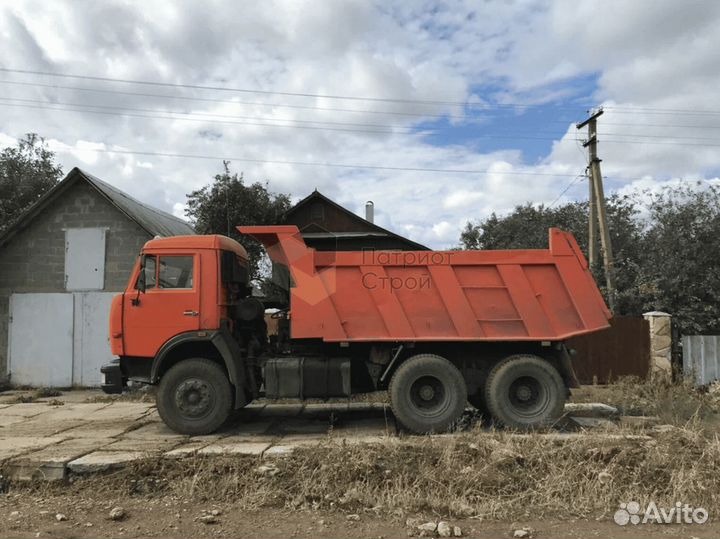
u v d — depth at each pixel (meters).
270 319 8.84
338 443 6.34
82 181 14.51
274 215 24.50
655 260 17.70
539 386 7.41
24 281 14.52
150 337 7.43
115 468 5.82
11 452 6.27
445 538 4.56
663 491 5.43
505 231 33.88
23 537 4.57
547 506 5.19
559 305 7.54
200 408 7.34
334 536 4.61
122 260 14.35
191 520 4.94
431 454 5.97
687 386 10.38
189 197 23.69
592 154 18.27
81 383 14.19
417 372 7.29
